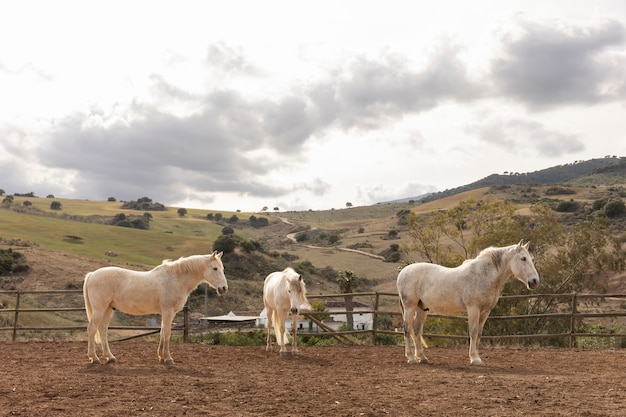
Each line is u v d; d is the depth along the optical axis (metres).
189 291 12.23
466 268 12.23
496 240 34.25
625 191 118.06
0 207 128.00
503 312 29.55
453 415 7.26
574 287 34.75
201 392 8.60
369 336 20.59
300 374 10.70
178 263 11.97
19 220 101.25
